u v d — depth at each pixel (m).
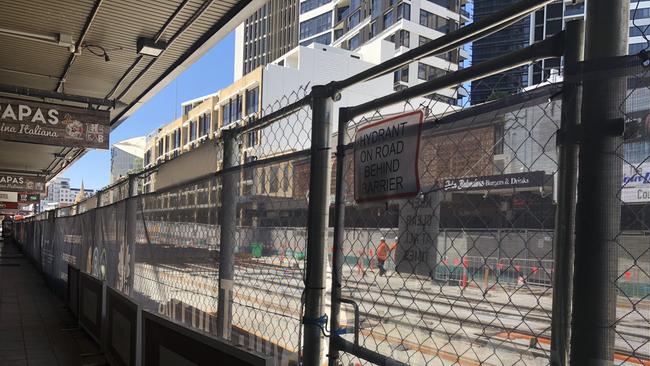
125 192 7.47
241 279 3.47
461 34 1.99
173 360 3.58
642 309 1.84
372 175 2.44
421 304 2.55
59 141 12.34
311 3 94.56
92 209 9.82
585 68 1.53
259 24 120.81
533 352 2.04
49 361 6.44
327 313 2.91
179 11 9.65
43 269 16.89
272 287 3.19
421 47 2.15
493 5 60.84
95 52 11.80
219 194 3.80
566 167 1.61
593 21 1.54
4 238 62.56
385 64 2.32
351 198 2.63
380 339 2.74
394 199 2.29
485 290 1.93
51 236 14.88
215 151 3.95
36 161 30.22
